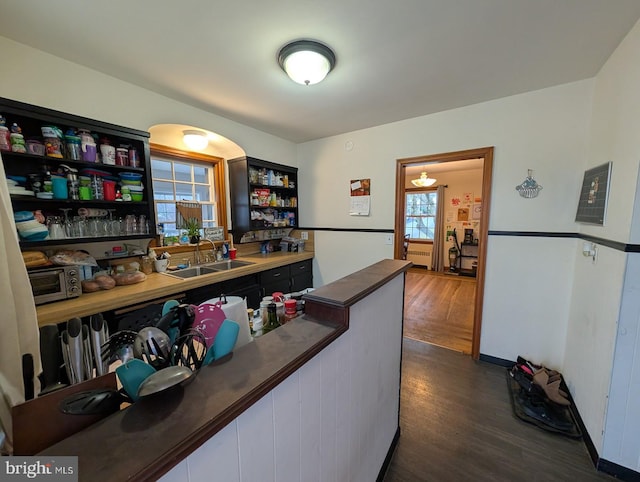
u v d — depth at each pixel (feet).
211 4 4.16
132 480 1.14
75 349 2.34
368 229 10.49
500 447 5.22
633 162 4.33
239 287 8.71
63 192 5.62
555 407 6.08
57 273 5.34
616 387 4.55
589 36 4.89
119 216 7.04
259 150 10.41
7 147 4.91
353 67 5.94
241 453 1.84
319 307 3.16
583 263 6.34
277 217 11.60
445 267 21.01
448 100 7.70
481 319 8.27
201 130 8.41
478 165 17.24
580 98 6.59
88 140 5.98
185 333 2.29
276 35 4.90
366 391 3.95
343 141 10.79
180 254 8.94
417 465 4.85
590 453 5.01
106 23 4.57
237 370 2.02
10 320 2.87
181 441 1.35
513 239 7.68
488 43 5.14
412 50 5.36
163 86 6.85
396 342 5.22
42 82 5.41
